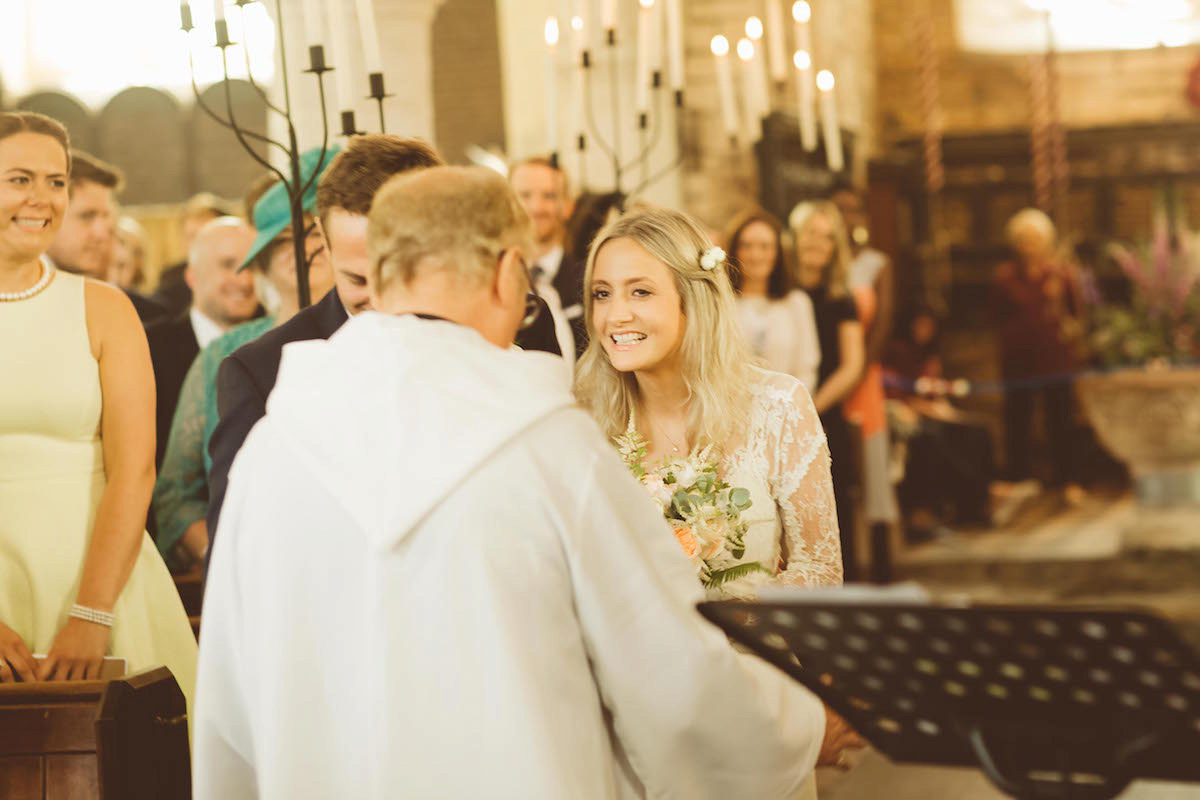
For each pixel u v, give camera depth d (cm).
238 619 180
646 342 248
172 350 406
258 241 312
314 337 237
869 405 634
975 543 771
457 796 164
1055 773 159
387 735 166
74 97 1075
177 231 985
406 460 168
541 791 162
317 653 171
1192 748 150
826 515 250
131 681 221
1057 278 923
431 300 177
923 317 860
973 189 1052
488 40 1038
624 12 720
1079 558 713
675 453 256
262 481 176
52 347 259
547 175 441
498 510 167
